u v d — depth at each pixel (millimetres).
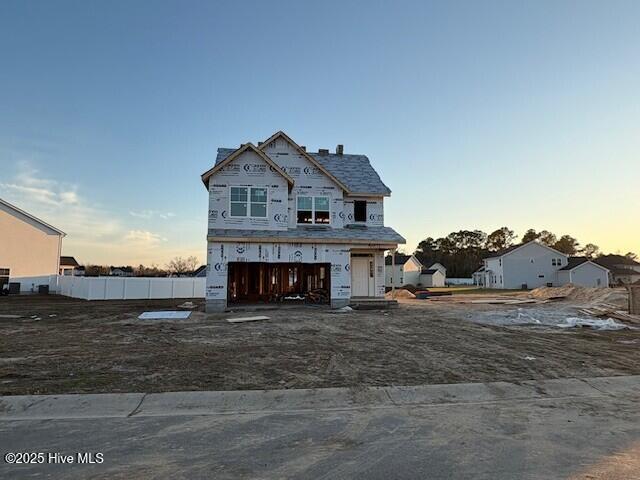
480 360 8219
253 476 3555
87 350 9000
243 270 22891
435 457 3957
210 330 12062
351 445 4270
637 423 5012
